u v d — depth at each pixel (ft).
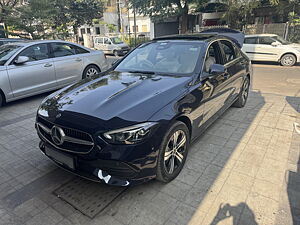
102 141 6.90
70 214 7.35
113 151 6.89
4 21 42.14
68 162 7.66
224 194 7.97
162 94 8.27
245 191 8.07
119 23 110.01
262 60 36.09
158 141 7.43
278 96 18.92
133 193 8.14
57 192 8.35
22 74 17.57
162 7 54.95
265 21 55.11
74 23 85.97
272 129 12.75
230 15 51.88
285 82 24.12
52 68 19.27
